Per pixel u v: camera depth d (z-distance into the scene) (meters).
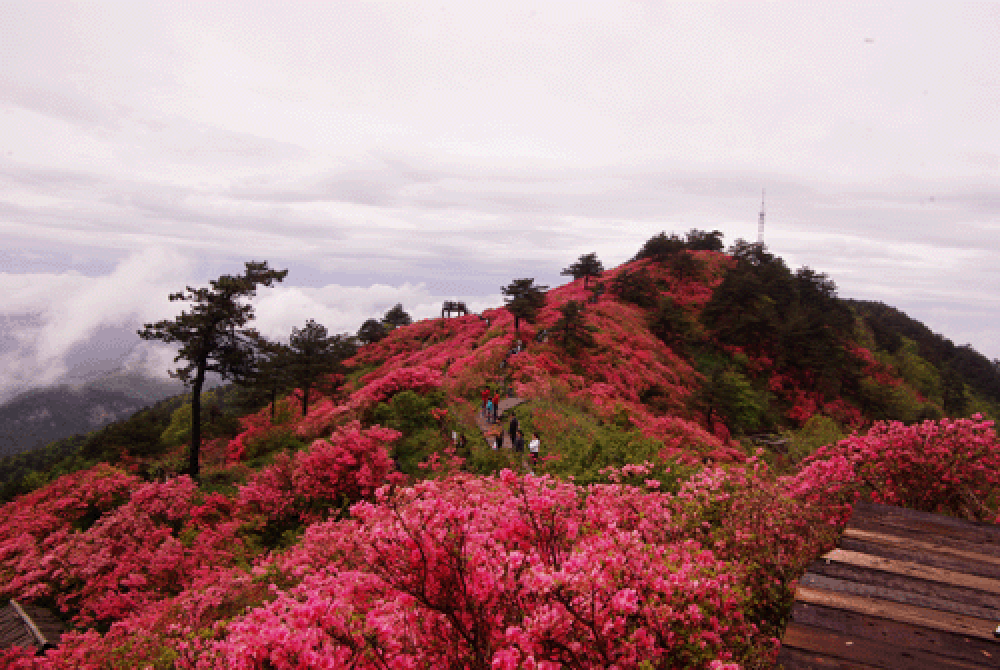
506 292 39.28
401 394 21.44
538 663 3.05
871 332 82.94
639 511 6.52
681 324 53.75
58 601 12.23
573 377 30.22
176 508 15.53
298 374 36.56
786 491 6.99
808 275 68.12
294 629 3.18
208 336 25.91
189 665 6.57
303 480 14.05
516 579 3.55
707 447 22.66
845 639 2.93
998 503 6.71
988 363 100.38
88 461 34.72
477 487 7.40
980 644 2.84
